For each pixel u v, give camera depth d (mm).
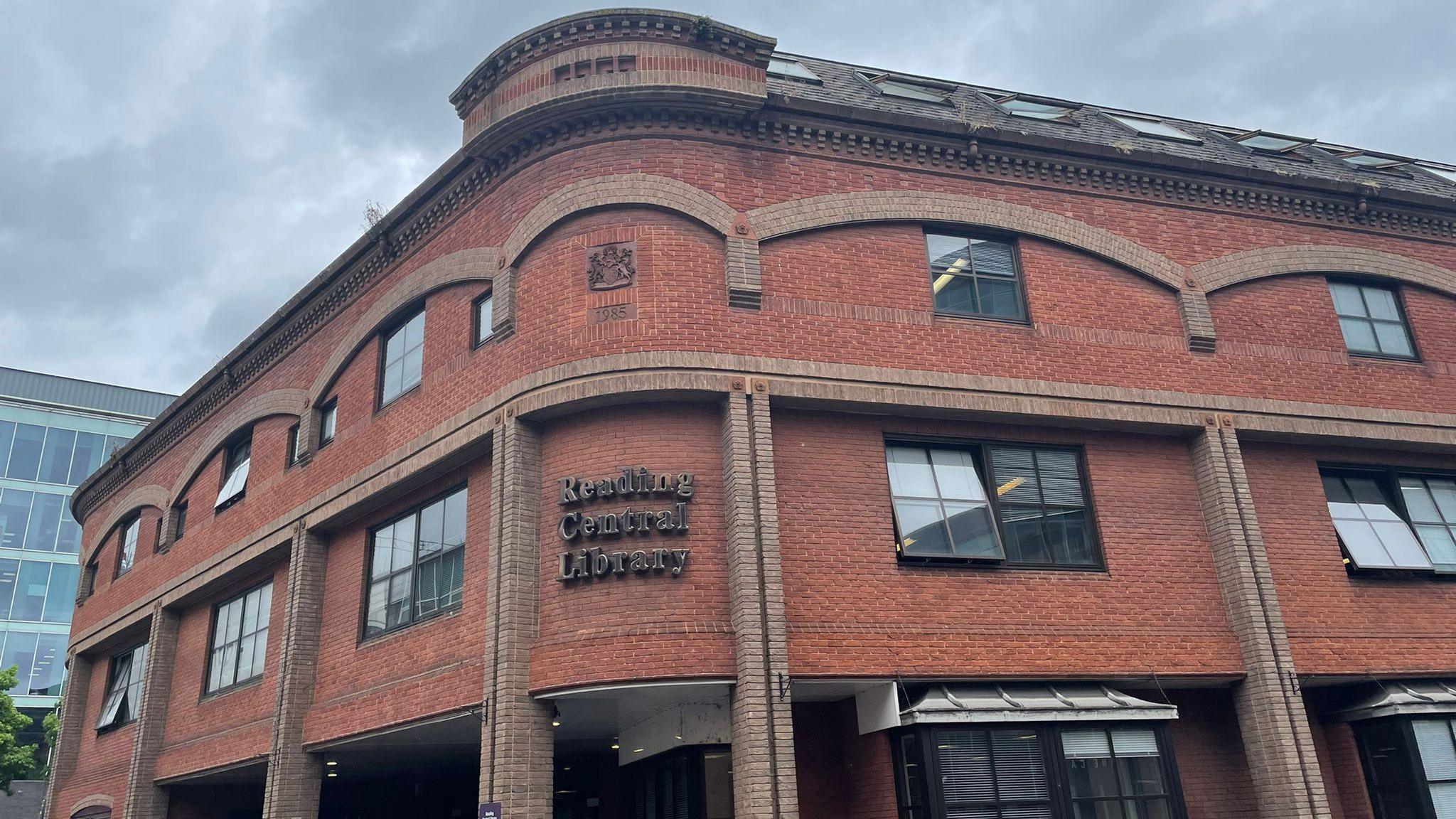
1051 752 13109
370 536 17297
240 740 18516
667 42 15016
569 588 13000
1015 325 15641
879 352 14625
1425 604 16203
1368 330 17984
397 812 22453
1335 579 15891
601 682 12312
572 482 13281
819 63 20625
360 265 18734
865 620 13352
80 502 29078
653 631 12469
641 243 14242
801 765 13797
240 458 21984
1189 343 16422
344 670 16766
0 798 42531
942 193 15945
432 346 16531
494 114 15523
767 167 15102
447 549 15438
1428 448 17234
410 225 17609
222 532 21219
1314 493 16484
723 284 14242
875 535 13859
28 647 56875
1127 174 17141
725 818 13414
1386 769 14969
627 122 14875
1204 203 17562
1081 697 13656
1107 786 13250
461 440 14719
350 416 18156
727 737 13297
